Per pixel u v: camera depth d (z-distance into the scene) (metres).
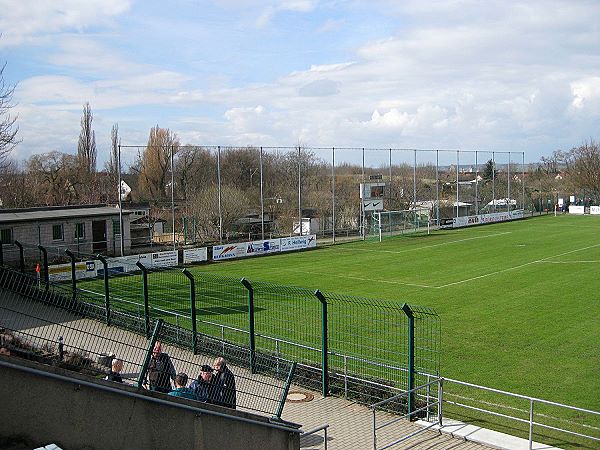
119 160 47.38
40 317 11.16
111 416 8.68
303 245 59.28
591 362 21.92
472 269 44.28
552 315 29.16
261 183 56.84
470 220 82.50
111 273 42.22
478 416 17.16
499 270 43.47
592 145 115.38
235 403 12.34
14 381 7.68
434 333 25.62
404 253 54.69
